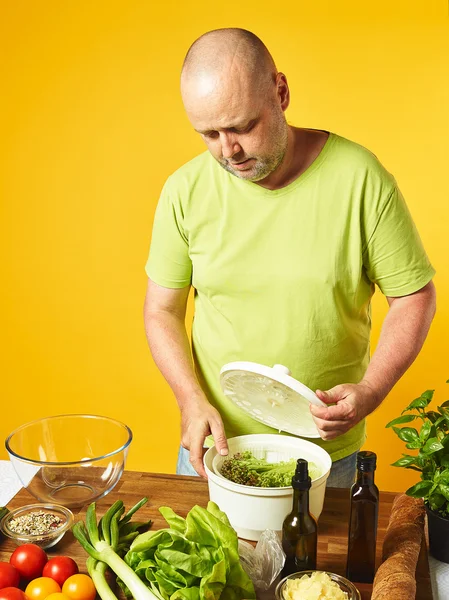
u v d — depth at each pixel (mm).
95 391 3244
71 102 3070
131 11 2977
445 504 1364
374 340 3021
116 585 1279
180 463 1913
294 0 2877
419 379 3002
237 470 1469
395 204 1622
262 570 1260
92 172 3104
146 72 3000
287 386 1355
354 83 2898
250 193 1647
